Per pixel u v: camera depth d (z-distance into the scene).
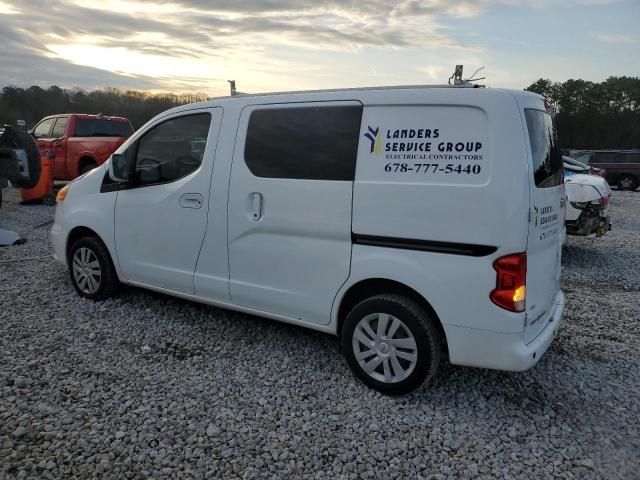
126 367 3.61
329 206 3.35
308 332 4.30
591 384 3.58
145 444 2.75
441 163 2.98
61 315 4.49
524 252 2.85
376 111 3.21
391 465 2.67
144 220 4.34
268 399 3.25
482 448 2.83
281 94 3.65
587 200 7.18
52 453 2.64
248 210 3.72
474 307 2.93
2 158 6.83
